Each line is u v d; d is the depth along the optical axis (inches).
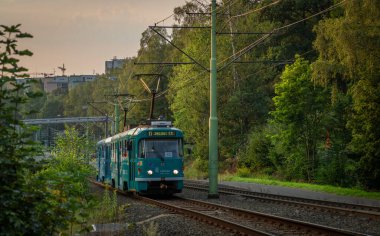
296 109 1459.2
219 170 2170.3
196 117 2298.2
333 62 1322.6
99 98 6161.4
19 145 272.7
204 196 1153.4
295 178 1558.8
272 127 1813.5
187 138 2411.4
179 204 951.6
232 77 2336.4
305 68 1477.6
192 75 2431.1
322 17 2482.8
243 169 1875.0
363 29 1167.6
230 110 2215.8
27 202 265.6
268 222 651.5
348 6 1194.6
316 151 1482.5
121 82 4549.7
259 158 1850.4
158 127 1106.7
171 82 2780.5
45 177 277.4
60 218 293.9
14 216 250.5
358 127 1170.0
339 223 639.8
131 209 855.1
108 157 1481.3
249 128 2262.6
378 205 874.8
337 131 1439.5
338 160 1376.7
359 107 1148.5
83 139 1130.7
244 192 1238.3
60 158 969.5
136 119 3410.4
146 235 552.7
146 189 1066.1
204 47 2464.3
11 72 264.7
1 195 253.1
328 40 1344.7
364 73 1152.8
